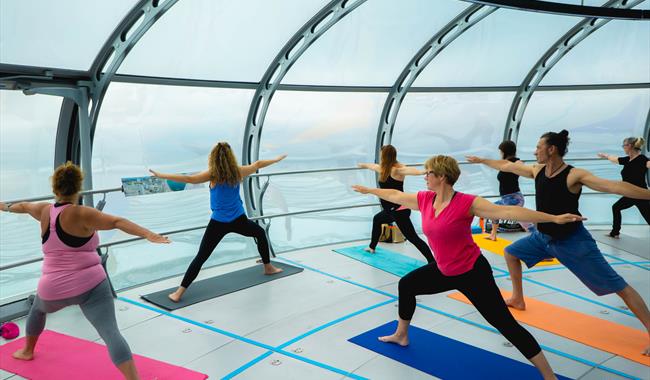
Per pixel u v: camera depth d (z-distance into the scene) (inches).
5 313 175.2
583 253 152.9
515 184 269.7
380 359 146.2
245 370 140.1
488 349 152.9
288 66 262.5
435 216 129.8
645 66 354.3
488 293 129.3
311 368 140.9
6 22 175.0
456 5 256.8
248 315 180.7
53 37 187.9
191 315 181.0
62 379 133.4
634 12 247.0
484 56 317.4
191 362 144.9
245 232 209.6
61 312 183.3
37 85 192.1
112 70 204.2
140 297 200.2
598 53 336.8
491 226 315.0
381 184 225.6
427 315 179.9
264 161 208.7
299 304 191.5
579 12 231.5
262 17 227.9
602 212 336.5
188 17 211.6
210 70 254.1
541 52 325.7
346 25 255.9
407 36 278.1
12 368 139.8
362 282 217.0
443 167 126.9
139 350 152.9
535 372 138.3
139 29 193.2
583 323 172.7
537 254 174.1
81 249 122.4
